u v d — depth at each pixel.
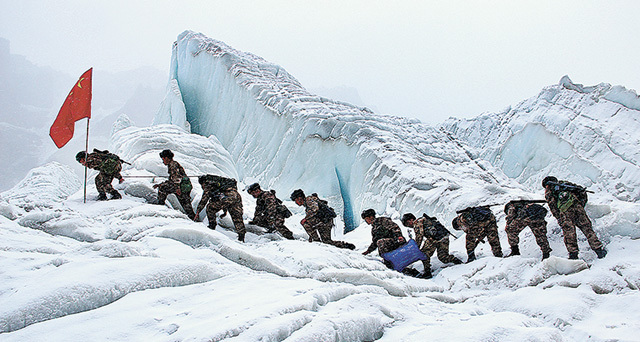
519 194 8.27
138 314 2.65
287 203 14.29
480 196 8.76
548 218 6.36
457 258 6.32
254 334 2.25
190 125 22.08
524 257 5.37
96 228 5.63
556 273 4.83
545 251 5.35
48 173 10.53
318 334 2.29
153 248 4.49
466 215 6.09
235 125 19.45
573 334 3.30
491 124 35.19
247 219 7.86
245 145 18.36
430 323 2.88
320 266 4.61
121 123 17.80
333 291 3.27
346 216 14.49
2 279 3.14
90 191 8.00
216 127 20.53
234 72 20.17
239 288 3.25
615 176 21.03
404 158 12.89
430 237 6.07
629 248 5.04
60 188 9.87
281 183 15.58
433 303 3.88
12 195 7.41
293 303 2.74
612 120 24.69
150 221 5.59
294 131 16.12
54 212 5.77
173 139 11.09
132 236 5.18
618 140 22.88
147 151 10.27
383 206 12.04
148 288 3.17
